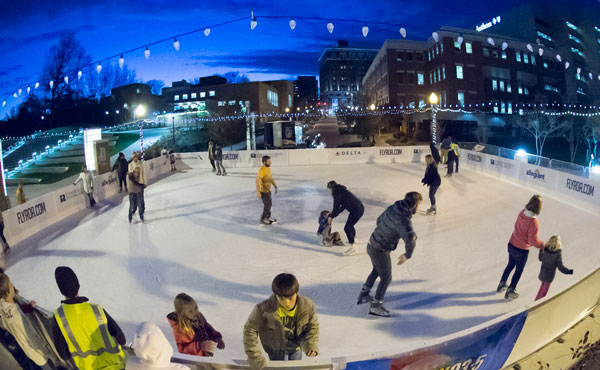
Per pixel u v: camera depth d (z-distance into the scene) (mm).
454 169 18594
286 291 2910
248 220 10875
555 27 61250
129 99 60125
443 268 7258
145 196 14500
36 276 7531
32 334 3529
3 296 3412
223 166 19938
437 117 49375
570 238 8727
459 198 12695
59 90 58156
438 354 3248
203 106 50562
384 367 3049
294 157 21250
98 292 6723
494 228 9570
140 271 7598
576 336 4543
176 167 21109
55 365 3469
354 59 150500
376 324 5418
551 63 59250
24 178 27719
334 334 5176
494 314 5547
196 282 7008
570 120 52156
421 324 5379
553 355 4238
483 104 50844
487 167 16938
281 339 3184
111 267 7844
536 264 7332
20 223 9898
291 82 69375
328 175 17859
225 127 42438
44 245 9359
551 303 4125
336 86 150125
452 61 49719
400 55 54281
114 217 11695
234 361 3043
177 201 13500
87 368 3016
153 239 9523
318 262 7719
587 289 4785
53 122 58969
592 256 7609
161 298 6449
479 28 67562
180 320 3518
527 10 58688
